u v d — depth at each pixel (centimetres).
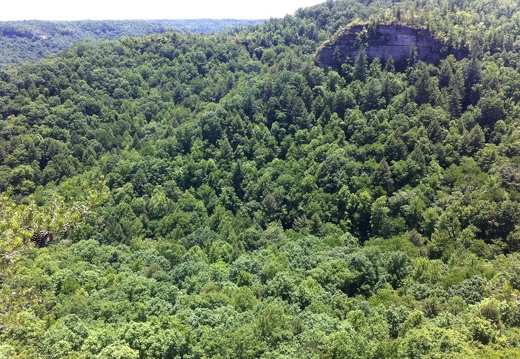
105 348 4069
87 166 12575
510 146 9550
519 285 5553
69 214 2420
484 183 8794
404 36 13438
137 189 11288
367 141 10988
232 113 12912
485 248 7275
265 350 4309
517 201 7975
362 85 12912
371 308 5431
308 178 10444
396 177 9706
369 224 9369
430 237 8381
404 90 12206
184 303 5738
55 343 4356
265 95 13575
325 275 6362
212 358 4244
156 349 4272
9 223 2198
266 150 11925
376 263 6925
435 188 9312
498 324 4431
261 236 9325
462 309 5025
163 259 7856
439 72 12306
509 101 10925
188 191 11175
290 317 4903
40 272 6731
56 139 13475
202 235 9338
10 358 3875
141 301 5872
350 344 4041
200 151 12206
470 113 10906
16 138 12606
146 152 12556
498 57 12731
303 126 12406
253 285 6456
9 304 2569
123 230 9750
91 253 8094
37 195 10575
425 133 10388
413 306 5441
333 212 9725
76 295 5875
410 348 3903
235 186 11406
